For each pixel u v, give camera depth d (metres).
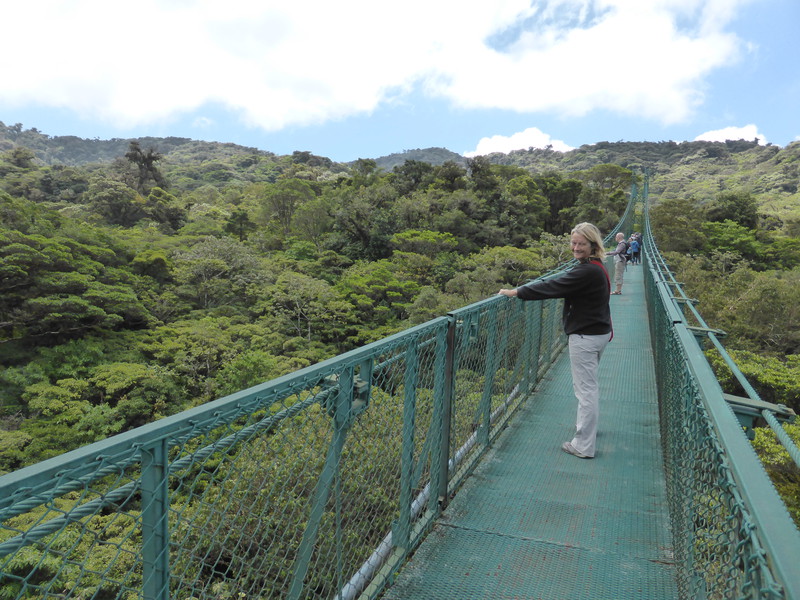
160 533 1.16
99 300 31.36
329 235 64.88
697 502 1.75
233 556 1.36
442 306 35.75
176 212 83.81
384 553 2.30
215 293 42.25
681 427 2.37
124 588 1.11
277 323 36.56
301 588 1.63
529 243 60.19
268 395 1.43
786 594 0.67
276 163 189.38
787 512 0.89
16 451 18.89
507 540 2.69
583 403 3.64
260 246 66.81
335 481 1.83
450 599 2.24
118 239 44.56
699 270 39.78
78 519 0.99
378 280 42.22
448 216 60.16
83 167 168.75
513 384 4.60
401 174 81.31
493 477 3.39
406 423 2.38
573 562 2.51
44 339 31.00
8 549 0.88
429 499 2.79
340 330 36.06
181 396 25.78
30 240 32.28
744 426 1.91
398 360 2.29
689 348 2.30
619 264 13.29
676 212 61.88
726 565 1.24
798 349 26.56
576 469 3.53
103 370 25.70
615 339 8.14
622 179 103.12
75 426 20.84
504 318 4.09
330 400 1.75
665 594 2.27
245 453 1.37
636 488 3.27
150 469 1.13
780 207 118.62
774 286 28.00
